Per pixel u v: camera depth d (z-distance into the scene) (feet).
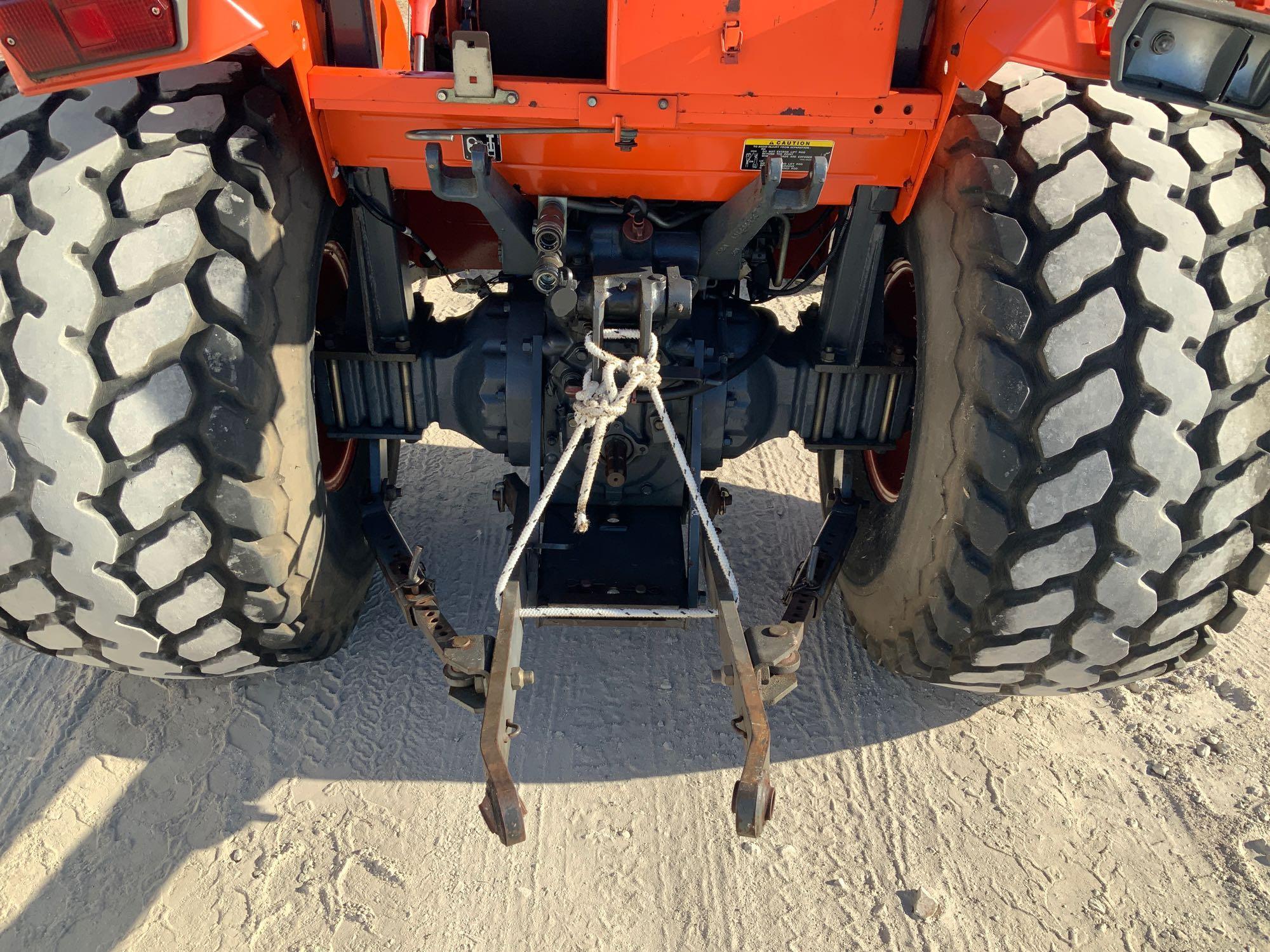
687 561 7.85
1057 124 6.11
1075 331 5.77
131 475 5.94
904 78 6.31
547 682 8.84
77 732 8.18
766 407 8.27
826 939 6.85
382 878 7.17
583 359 7.79
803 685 8.86
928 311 6.69
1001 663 7.10
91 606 6.42
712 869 7.30
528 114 6.22
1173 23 4.69
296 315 6.54
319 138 6.43
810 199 6.37
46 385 5.66
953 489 6.46
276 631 7.22
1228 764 8.09
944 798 7.85
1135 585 6.31
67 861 7.23
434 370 8.23
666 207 7.80
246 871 7.20
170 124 5.97
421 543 10.43
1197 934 6.88
